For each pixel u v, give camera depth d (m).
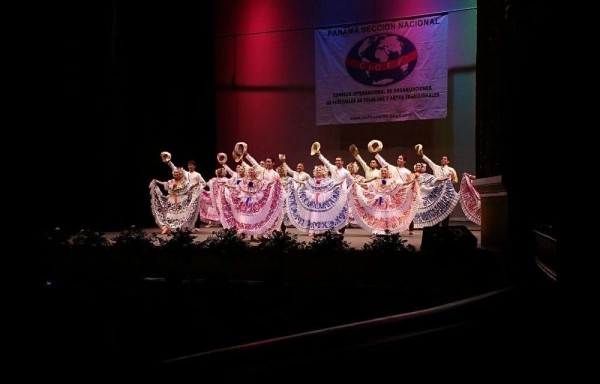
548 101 3.23
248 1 10.42
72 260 5.81
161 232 8.34
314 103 10.17
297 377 1.53
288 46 10.24
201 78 10.48
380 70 9.59
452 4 9.30
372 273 4.95
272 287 4.59
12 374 1.85
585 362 1.90
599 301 1.99
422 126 9.63
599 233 2.06
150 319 3.90
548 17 3.17
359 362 1.61
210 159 10.64
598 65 2.24
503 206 4.33
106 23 9.02
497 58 4.64
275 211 6.96
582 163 2.19
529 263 3.90
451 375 1.77
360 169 10.00
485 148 5.04
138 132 9.81
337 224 6.97
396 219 7.00
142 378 1.49
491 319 1.97
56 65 7.76
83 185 8.59
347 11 9.80
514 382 1.85
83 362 1.86
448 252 4.60
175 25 10.10
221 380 1.46
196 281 4.70
